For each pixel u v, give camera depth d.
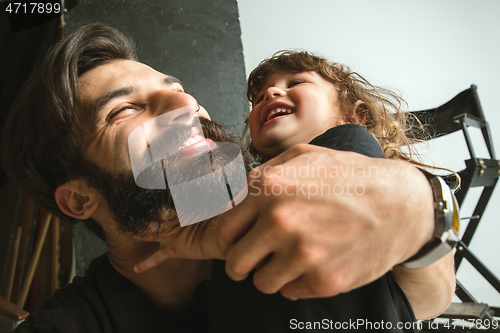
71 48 0.70
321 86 1.13
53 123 0.66
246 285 0.44
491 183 1.86
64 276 2.18
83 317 0.59
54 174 0.70
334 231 0.29
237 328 0.42
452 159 2.93
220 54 1.94
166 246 0.54
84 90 0.67
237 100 1.94
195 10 1.92
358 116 1.19
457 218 0.35
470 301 1.59
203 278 0.63
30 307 2.10
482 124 1.92
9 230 2.22
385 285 0.40
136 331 0.58
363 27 3.11
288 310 0.39
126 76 0.71
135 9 1.85
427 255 0.35
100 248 1.74
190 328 0.60
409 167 0.36
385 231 0.30
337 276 0.29
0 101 2.01
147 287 0.62
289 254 0.30
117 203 0.60
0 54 2.01
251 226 0.34
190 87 1.89
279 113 1.06
